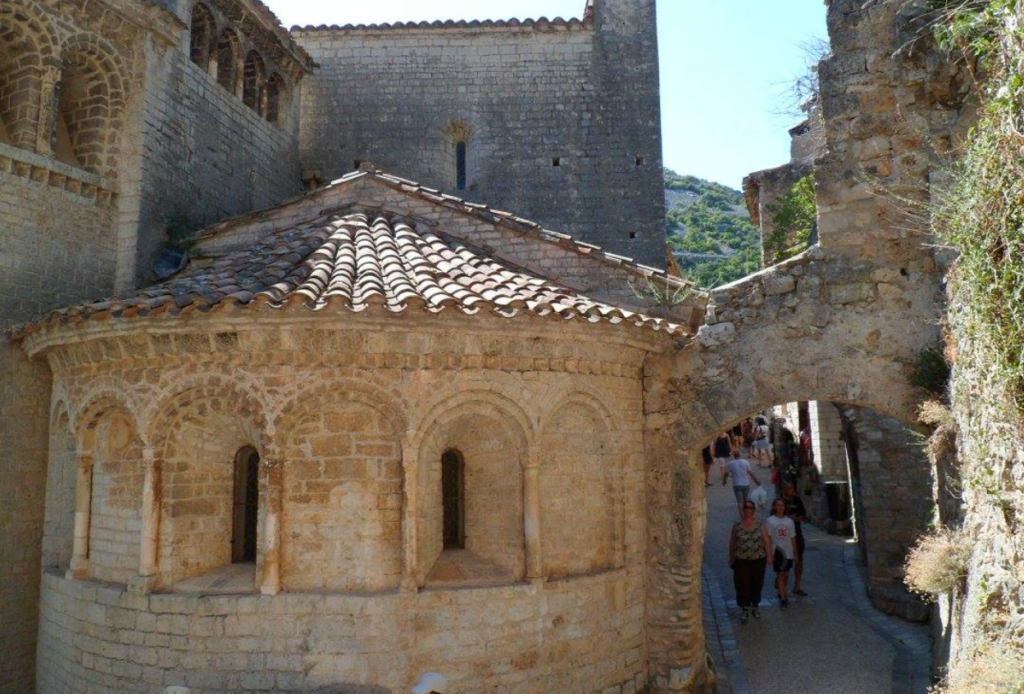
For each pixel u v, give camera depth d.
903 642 12.62
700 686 10.81
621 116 19.72
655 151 19.55
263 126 17.45
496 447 9.95
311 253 10.57
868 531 14.68
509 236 12.22
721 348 10.99
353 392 9.07
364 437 9.12
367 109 19.83
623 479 10.70
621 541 10.58
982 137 6.28
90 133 13.08
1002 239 5.72
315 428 9.13
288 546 9.02
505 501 9.82
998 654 5.63
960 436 8.42
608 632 10.19
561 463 10.10
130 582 9.24
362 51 20.02
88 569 10.15
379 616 8.74
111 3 12.79
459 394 9.31
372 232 11.40
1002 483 6.13
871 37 10.75
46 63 12.06
